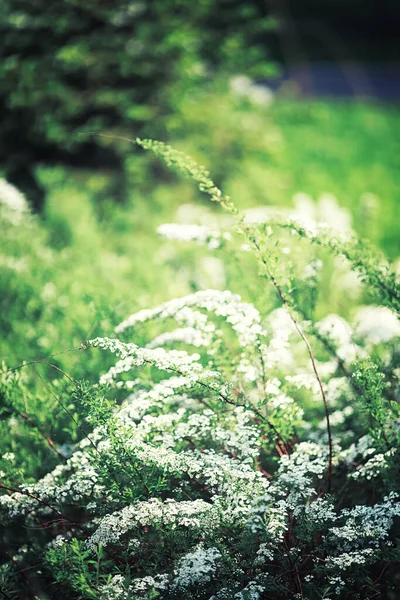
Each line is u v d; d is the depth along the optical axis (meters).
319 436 2.95
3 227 4.91
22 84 6.13
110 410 2.36
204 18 7.23
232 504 2.18
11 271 4.38
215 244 2.89
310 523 2.24
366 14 24.30
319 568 2.25
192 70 6.89
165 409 2.65
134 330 2.97
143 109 6.42
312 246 3.14
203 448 2.60
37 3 6.25
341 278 4.11
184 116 6.91
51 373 3.44
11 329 4.11
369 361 2.59
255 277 3.33
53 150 6.64
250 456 2.37
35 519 2.64
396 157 10.07
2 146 6.47
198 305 2.55
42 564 2.44
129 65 6.52
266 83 16.47
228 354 2.74
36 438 2.73
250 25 7.33
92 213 5.99
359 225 6.22
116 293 4.14
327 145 10.86
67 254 4.95
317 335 2.88
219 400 2.49
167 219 5.87
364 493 2.73
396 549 2.23
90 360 3.24
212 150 7.13
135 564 2.34
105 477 2.30
